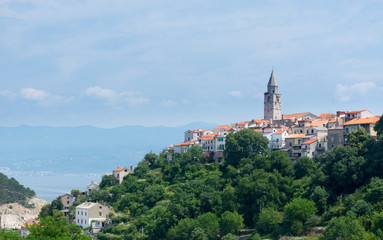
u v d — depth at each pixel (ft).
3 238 460.14
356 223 631.97
